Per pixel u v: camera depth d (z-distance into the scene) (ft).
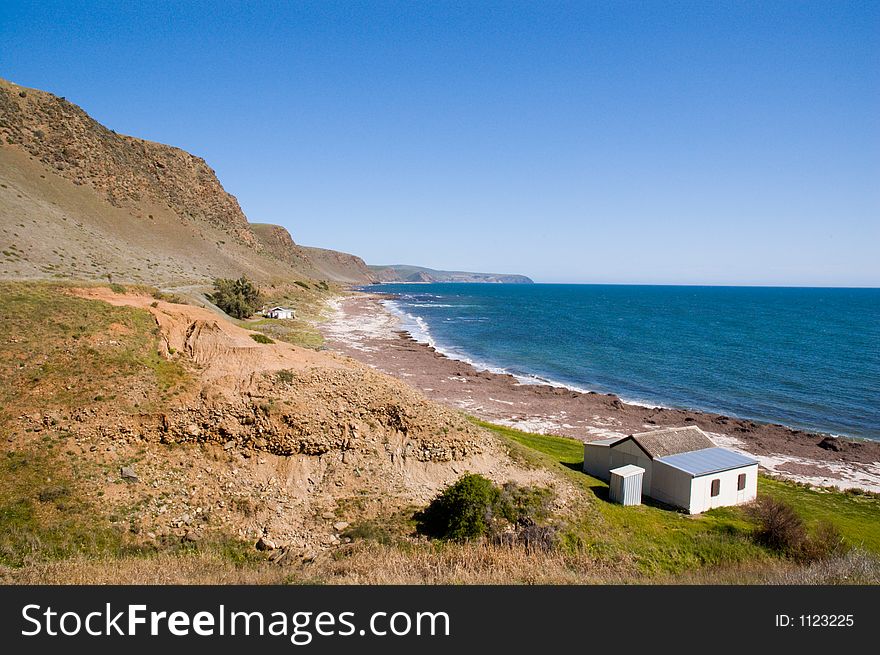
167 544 61.82
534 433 142.51
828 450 143.74
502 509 73.10
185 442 75.61
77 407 73.05
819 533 81.97
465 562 56.65
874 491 116.16
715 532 80.12
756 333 389.19
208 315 104.42
